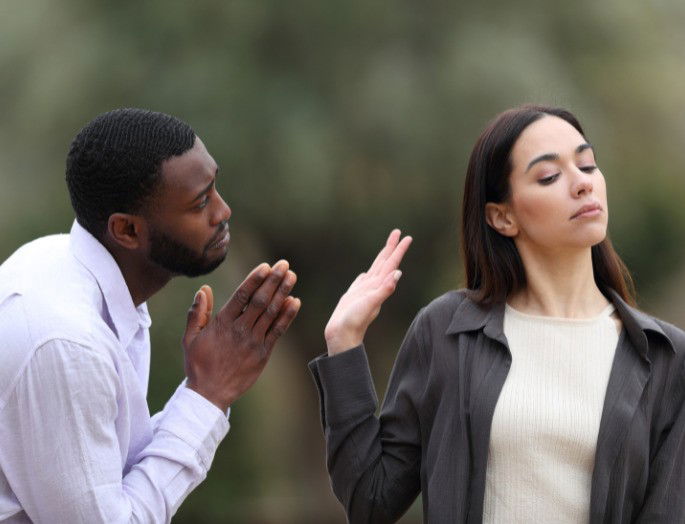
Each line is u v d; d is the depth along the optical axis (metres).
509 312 5.14
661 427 4.86
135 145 4.76
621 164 25.30
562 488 4.79
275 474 22.09
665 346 4.91
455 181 23.52
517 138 5.08
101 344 4.62
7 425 4.55
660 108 26.19
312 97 23.66
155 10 23.69
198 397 4.93
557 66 24.30
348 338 5.29
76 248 4.95
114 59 23.39
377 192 24.17
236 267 24.25
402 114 23.19
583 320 5.02
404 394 5.21
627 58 25.94
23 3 24.42
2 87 24.34
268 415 21.47
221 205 4.94
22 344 4.54
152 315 17.30
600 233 4.94
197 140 4.93
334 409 5.22
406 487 5.23
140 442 4.97
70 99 23.31
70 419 4.50
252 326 5.02
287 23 23.77
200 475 4.92
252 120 23.06
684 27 28.53
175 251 4.89
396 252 5.48
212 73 23.11
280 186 23.12
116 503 4.56
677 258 26.12
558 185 4.97
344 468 5.21
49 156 23.92
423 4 24.28
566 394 4.89
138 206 4.80
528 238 5.12
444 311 5.21
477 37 23.66
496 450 4.86
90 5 24.27
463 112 23.20
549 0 25.25
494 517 4.84
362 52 24.00
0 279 4.79
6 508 4.61
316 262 25.30
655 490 4.81
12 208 22.64
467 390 4.95
